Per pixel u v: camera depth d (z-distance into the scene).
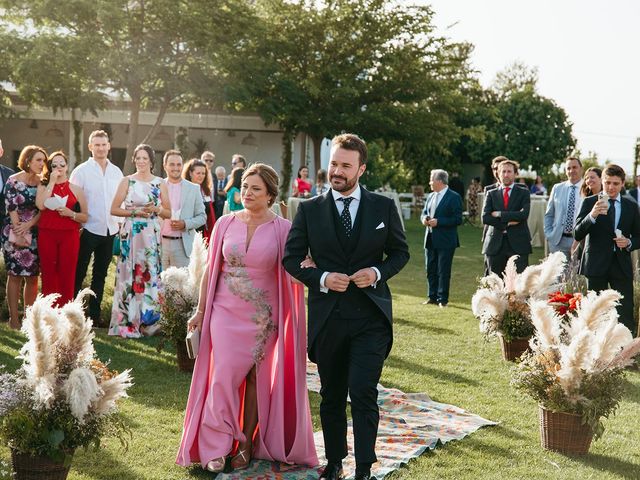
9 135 33.66
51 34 24.78
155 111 31.61
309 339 4.11
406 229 24.75
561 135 41.72
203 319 4.43
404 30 29.62
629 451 4.85
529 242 9.17
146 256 7.67
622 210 7.36
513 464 4.50
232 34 26.45
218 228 4.49
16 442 3.72
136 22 25.25
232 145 33.94
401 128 29.92
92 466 4.23
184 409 5.34
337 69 29.09
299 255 4.13
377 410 4.03
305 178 19.78
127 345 7.29
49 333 3.73
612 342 4.64
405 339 8.10
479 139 32.38
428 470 4.35
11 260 7.69
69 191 7.62
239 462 4.30
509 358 7.17
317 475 4.25
